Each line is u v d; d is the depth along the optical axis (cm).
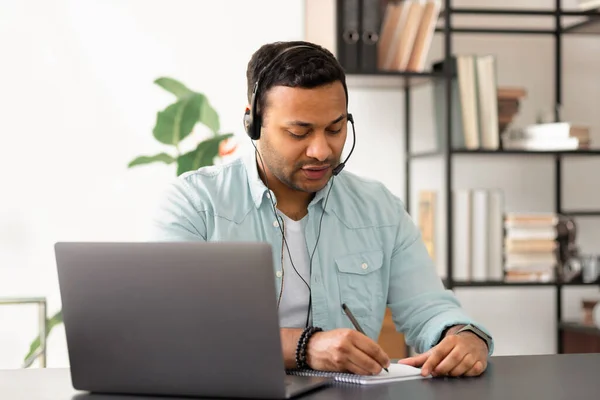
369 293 219
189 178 218
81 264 155
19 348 390
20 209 387
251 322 146
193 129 380
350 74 357
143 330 153
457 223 374
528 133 383
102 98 390
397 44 369
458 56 371
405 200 401
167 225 210
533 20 414
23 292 388
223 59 395
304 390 152
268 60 197
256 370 147
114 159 392
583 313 401
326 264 216
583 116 420
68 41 388
